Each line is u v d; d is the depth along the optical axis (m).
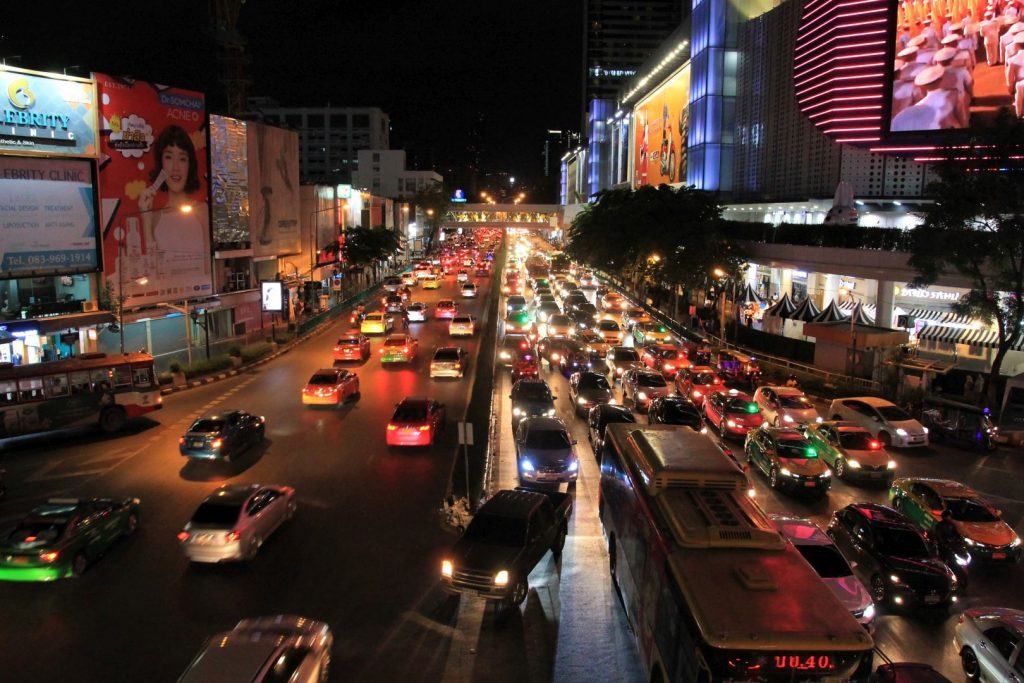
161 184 42.44
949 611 15.19
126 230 39.81
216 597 15.10
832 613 9.27
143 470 23.25
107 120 38.38
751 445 24.02
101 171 38.06
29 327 33.56
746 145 70.56
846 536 16.75
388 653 13.05
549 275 85.88
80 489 21.56
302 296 62.03
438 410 26.92
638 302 68.38
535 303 61.84
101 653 13.09
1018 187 28.20
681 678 9.52
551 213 166.50
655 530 11.44
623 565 14.40
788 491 21.58
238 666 10.30
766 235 53.12
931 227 30.58
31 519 16.31
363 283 86.75
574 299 57.88
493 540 14.97
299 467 23.34
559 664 12.80
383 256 80.75
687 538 10.72
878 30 48.72
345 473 22.77
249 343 47.50
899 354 34.91
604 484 17.41
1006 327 32.06
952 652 13.69
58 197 35.97
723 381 35.72
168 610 14.59
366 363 41.50
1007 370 37.38
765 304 54.00
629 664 12.81
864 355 36.66
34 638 13.59
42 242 35.31
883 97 48.81
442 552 17.17
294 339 49.41
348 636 13.61
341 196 73.88
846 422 25.16
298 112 176.38
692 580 9.88
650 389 30.38
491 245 179.62
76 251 36.91
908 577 15.00
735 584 9.82
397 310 60.25
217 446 23.27
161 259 42.66
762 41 66.62
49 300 36.56
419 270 86.25
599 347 42.12
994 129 29.50
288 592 15.28
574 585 15.77
